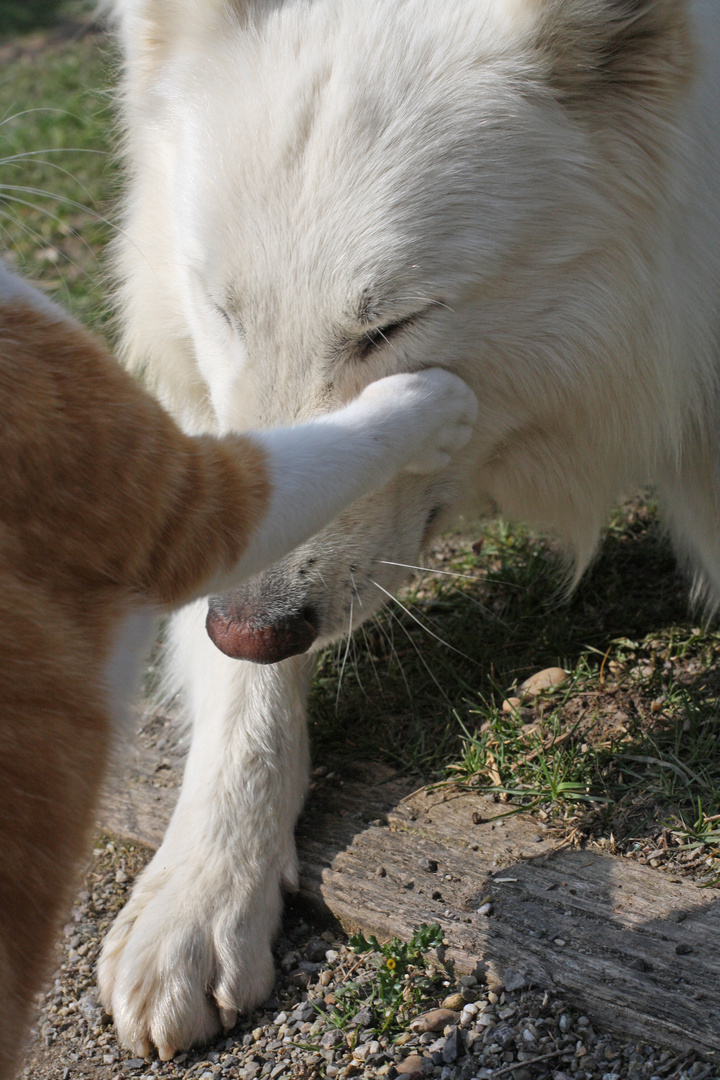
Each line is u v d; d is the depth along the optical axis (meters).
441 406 0.97
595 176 0.99
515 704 1.09
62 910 0.86
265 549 0.92
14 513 0.86
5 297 0.90
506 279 0.99
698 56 0.98
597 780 1.03
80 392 0.88
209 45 1.03
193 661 1.08
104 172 1.66
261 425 0.99
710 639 1.11
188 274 1.02
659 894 0.96
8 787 0.84
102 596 0.89
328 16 1.00
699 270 1.03
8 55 2.83
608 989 0.93
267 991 0.96
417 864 1.00
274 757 1.01
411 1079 0.92
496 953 0.95
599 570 1.20
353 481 0.94
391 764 1.07
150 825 1.05
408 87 0.97
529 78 0.98
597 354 1.01
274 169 0.97
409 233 0.97
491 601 1.19
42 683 0.85
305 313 0.97
